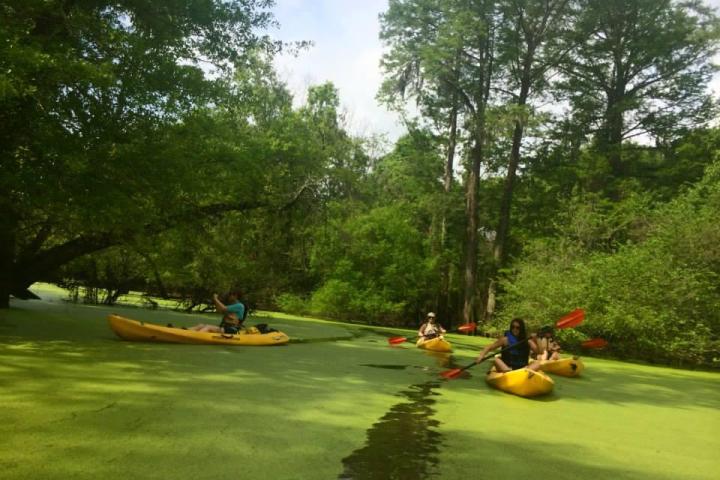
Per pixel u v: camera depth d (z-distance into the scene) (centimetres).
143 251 1350
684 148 2778
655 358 1909
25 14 880
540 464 478
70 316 1320
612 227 2428
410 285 3116
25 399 540
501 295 2544
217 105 1254
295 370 878
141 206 1057
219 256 1706
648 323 1778
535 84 2920
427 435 543
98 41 997
